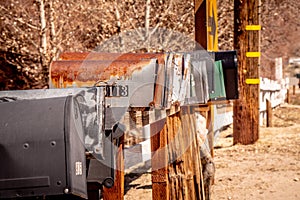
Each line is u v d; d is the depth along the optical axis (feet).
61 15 56.59
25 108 19.04
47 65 54.03
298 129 68.49
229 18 72.69
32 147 18.35
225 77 31.37
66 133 18.37
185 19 62.18
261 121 79.82
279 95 112.16
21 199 18.52
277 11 87.04
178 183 24.61
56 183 18.25
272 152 50.57
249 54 56.24
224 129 69.00
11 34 55.06
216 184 37.06
